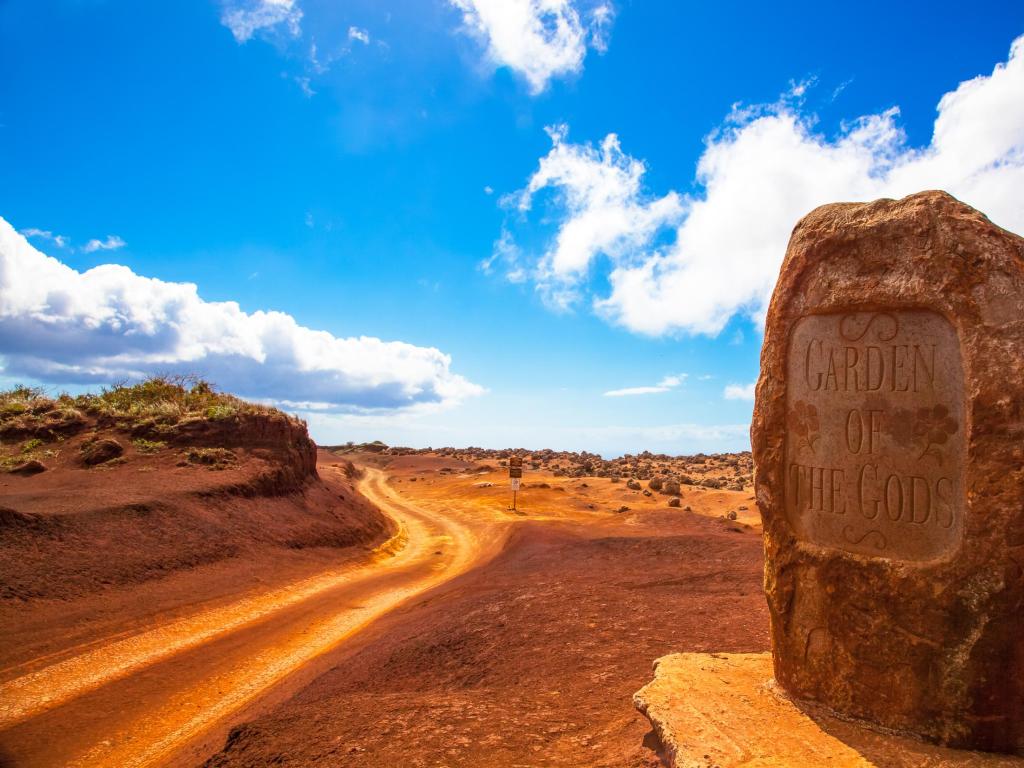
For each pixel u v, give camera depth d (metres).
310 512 27.39
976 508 5.46
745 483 59.00
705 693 6.70
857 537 6.19
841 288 6.38
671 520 34.75
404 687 9.69
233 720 9.77
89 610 14.23
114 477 23.69
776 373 6.87
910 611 5.78
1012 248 5.64
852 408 6.29
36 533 16.33
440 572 24.08
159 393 33.06
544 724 7.16
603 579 16.16
